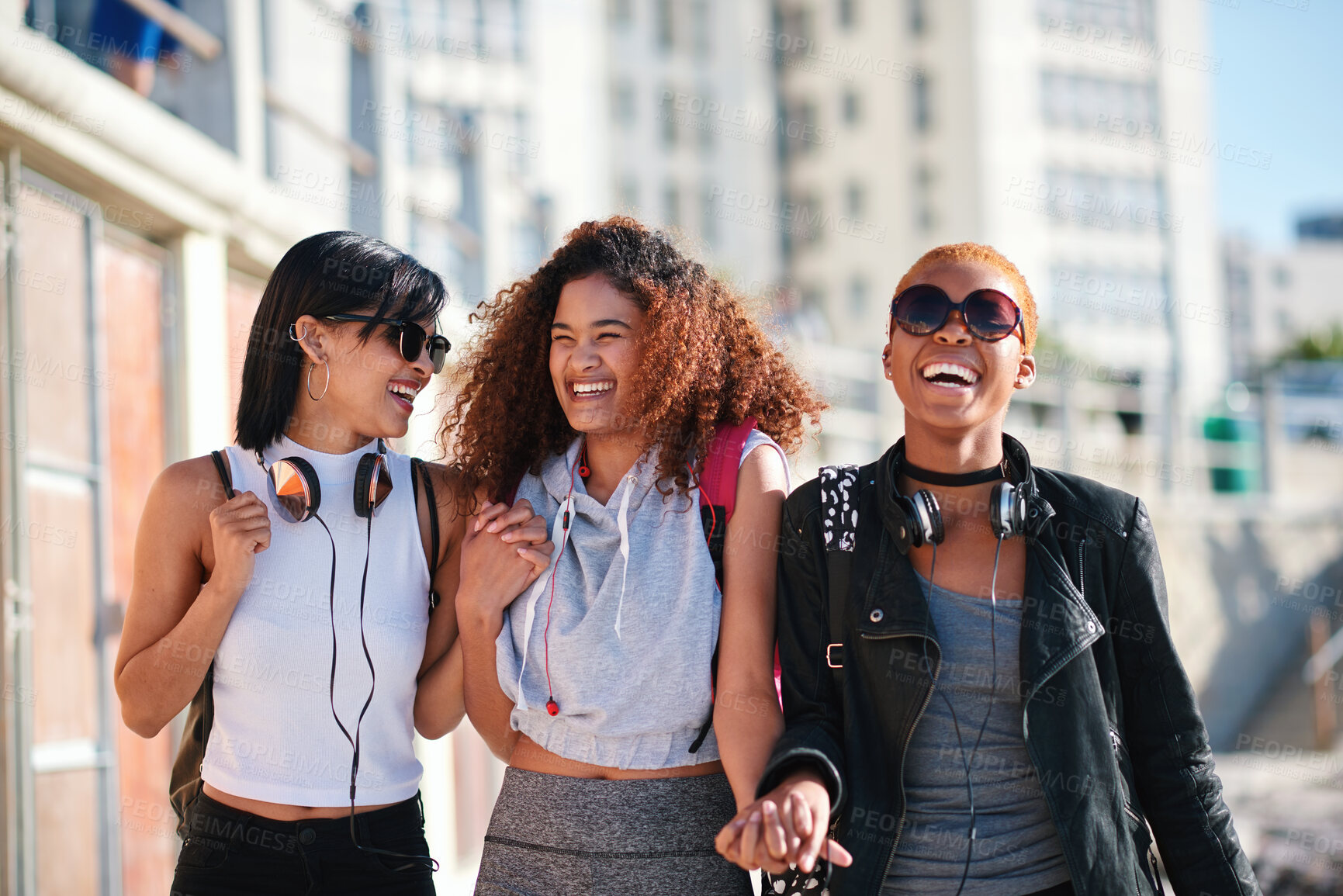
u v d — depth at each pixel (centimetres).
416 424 712
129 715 263
